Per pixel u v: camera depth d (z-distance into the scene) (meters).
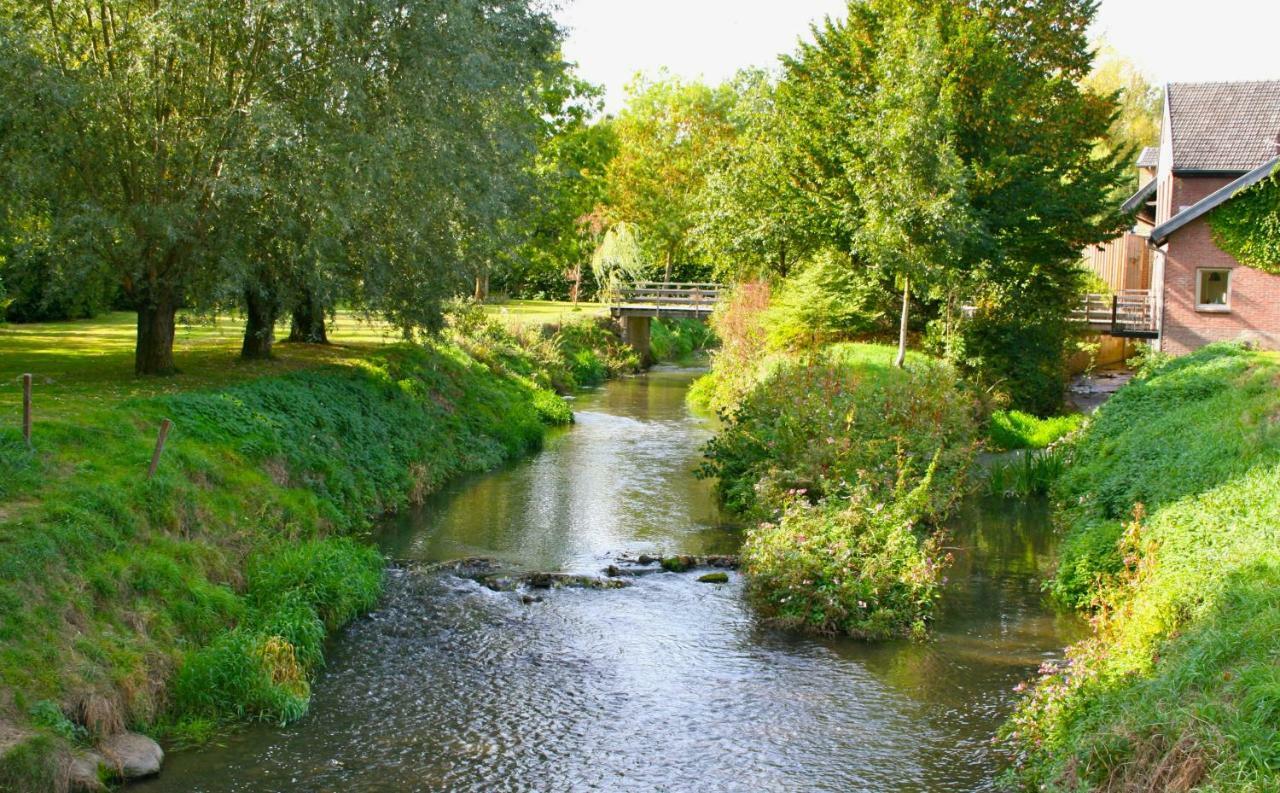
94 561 9.77
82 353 21.06
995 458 21.20
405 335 20.30
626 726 9.26
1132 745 7.08
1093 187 28.61
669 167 58.28
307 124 15.66
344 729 9.12
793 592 12.14
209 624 10.21
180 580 10.39
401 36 16.66
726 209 33.59
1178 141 32.91
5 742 7.41
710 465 19.64
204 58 15.74
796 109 31.55
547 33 20.72
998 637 11.56
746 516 16.58
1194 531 11.17
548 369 35.00
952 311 28.77
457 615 12.05
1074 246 30.34
